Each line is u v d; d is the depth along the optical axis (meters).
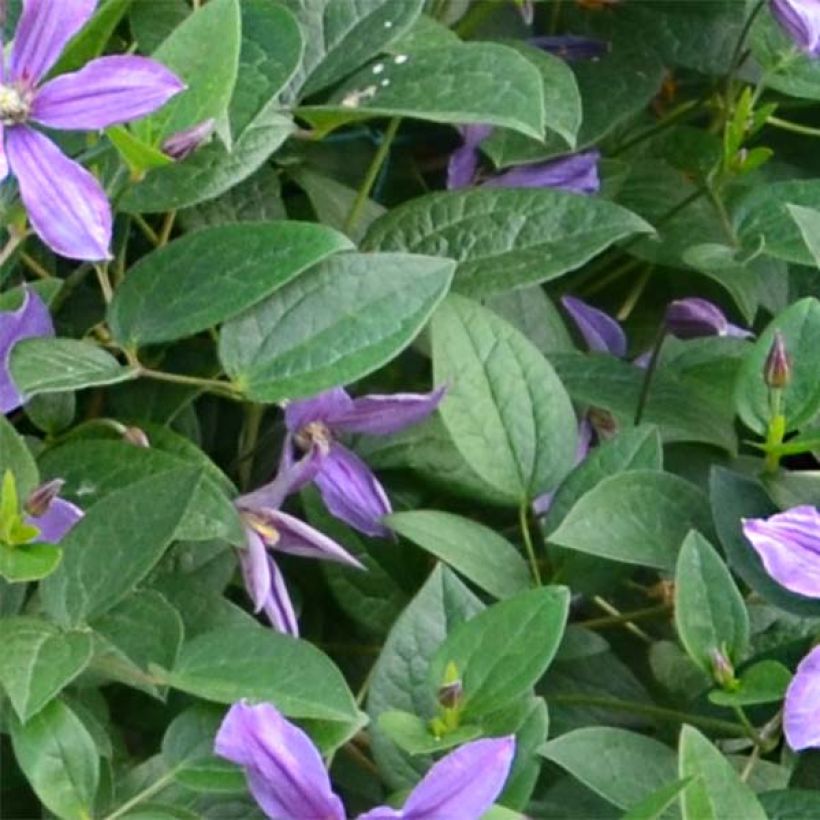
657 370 0.98
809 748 0.86
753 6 1.04
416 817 0.79
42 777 0.81
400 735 0.84
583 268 1.06
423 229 0.96
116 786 0.83
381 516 0.91
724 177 1.03
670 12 1.06
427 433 0.95
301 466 0.89
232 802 0.85
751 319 0.99
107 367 0.86
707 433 0.96
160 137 0.87
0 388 0.86
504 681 0.84
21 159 0.83
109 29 0.90
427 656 0.86
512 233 0.96
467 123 0.94
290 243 0.87
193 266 0.87
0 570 0.81
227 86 0.86
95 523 0.83
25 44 0.83
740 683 0.87
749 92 1.02
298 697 0.82
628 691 0.93
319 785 0.79
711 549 0.87
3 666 0.80
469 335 0.93
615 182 1.04
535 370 0.93
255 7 0.90
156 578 0.88
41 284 0.89
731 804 0.82
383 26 0.95
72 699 0.85
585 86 1.04
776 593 0.88
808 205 0.99
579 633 0.92
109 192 0.89
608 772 0.84
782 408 0.91
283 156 0.99
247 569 0.88
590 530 0.88
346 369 0.87
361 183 1.03
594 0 1.07
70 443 0.87
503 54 0.92
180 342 0.93
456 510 0.97
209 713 0.83
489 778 0.79
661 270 1.07
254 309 0.88
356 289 0.88
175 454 0.89
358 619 0.94
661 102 1.10
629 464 0.92
